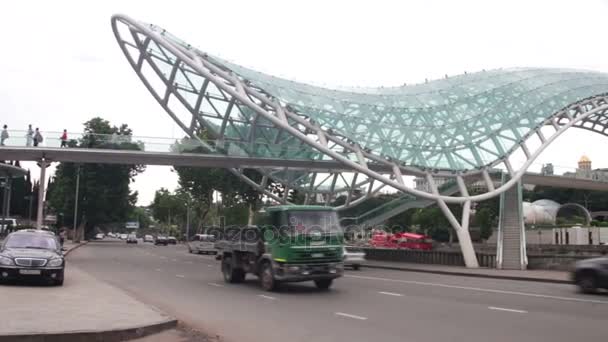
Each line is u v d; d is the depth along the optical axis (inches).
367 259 1774.1
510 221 1519.4
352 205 2057.1
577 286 772.0
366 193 2017.7
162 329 417.4
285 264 693.3
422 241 1919.3
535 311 537.3
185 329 424.2
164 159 1558.8
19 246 713.0
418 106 1776.6
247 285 820.0
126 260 1492.4
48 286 674.2
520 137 1720.0
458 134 1704.0
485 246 1911.9
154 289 760.3
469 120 1754.4
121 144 1498.5
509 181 1617.9
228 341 388.2
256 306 580.7
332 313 526.3
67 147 1477.6
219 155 1545.3
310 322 471.2
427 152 1615.4
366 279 961.5
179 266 1266.0
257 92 1492.4
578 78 2084.2
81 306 493.7
